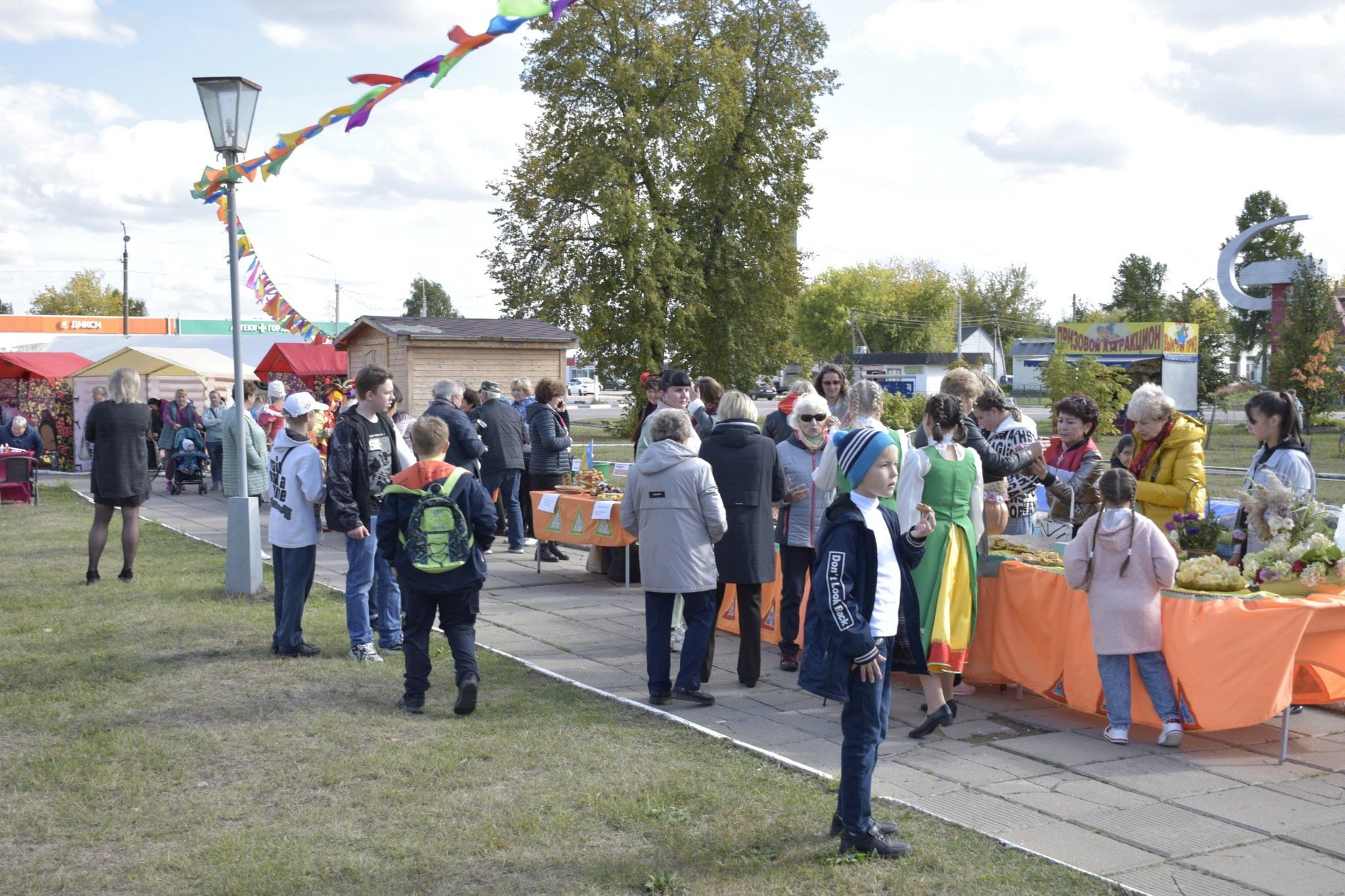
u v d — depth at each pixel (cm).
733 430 647
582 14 3397
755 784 474
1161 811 454
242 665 670
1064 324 4294
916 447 575
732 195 3788
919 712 609
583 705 604
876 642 388
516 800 455
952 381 679
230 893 370
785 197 3859
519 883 379
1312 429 3638
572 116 3531
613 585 994
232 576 896
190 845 409
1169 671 541
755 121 3778
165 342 3319
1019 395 8150
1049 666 593
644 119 3459
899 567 416
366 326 1969
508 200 3638
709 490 604
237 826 427
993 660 621
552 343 1977
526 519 1269
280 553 704
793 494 685
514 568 1083
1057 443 686
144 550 1152
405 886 376
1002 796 471
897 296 8581
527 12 430
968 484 553
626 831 424
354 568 689
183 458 1822
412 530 569
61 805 446
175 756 505
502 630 809
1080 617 572
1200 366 4203
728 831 422
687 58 3469
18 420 1775
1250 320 6191
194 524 1418
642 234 3422
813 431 682
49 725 552
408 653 586
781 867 390
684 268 3669
